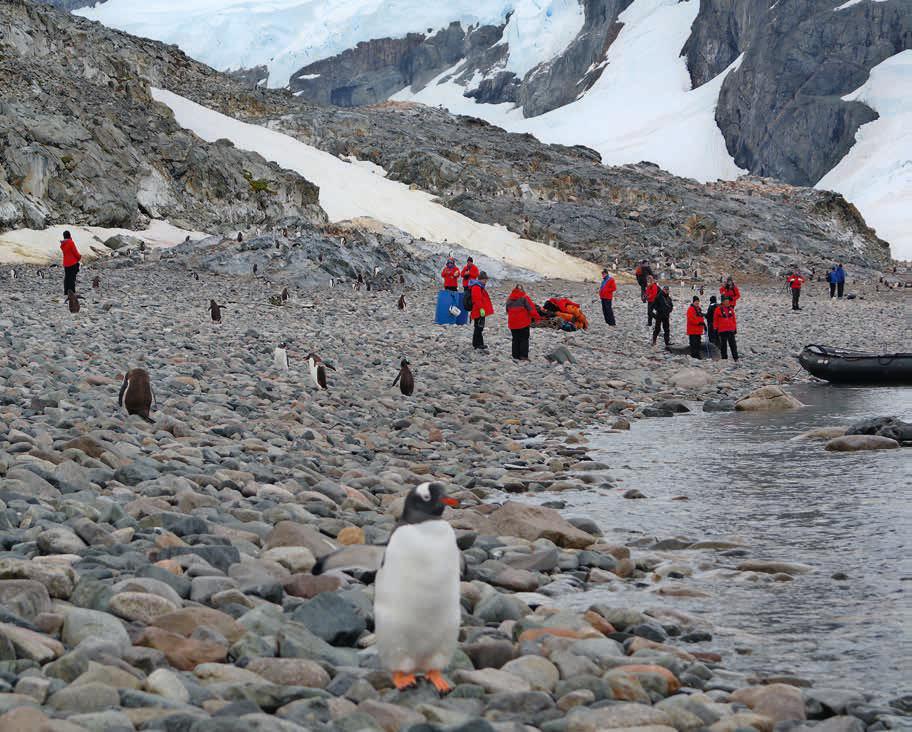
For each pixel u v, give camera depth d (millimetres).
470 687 4902
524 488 11875
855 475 12383
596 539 9242
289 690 4539
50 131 54469
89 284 39781
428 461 13117
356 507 9711
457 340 29547
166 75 96375
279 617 5699
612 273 76062
